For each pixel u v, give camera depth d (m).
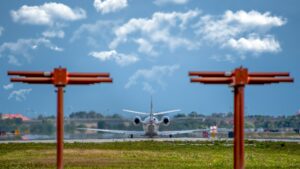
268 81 69.38
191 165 141.62
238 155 68.06
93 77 69.06
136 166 137.38
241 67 68.56
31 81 68.12
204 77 69.81
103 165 140.12
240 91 68.81
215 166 139.00
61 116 67.94
